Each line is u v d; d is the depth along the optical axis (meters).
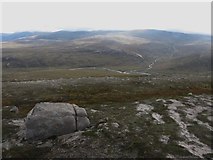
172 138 32.56
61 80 83.62
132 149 29.45
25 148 31.17
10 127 38.00
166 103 49.84
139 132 34.03
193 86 72.62
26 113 44.91
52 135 33.66
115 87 68.44
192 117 42.00
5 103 51.91
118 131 34.00
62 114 34.94
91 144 30.78
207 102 52.72
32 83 77.06
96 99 53.97
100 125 36.09
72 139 32.25
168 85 72.44
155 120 39.31
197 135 34.41
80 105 49.38
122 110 44.84
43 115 34.19
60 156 28.98
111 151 29.23
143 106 47.53
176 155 28.42
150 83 74.94
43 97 56.62
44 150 30.48
